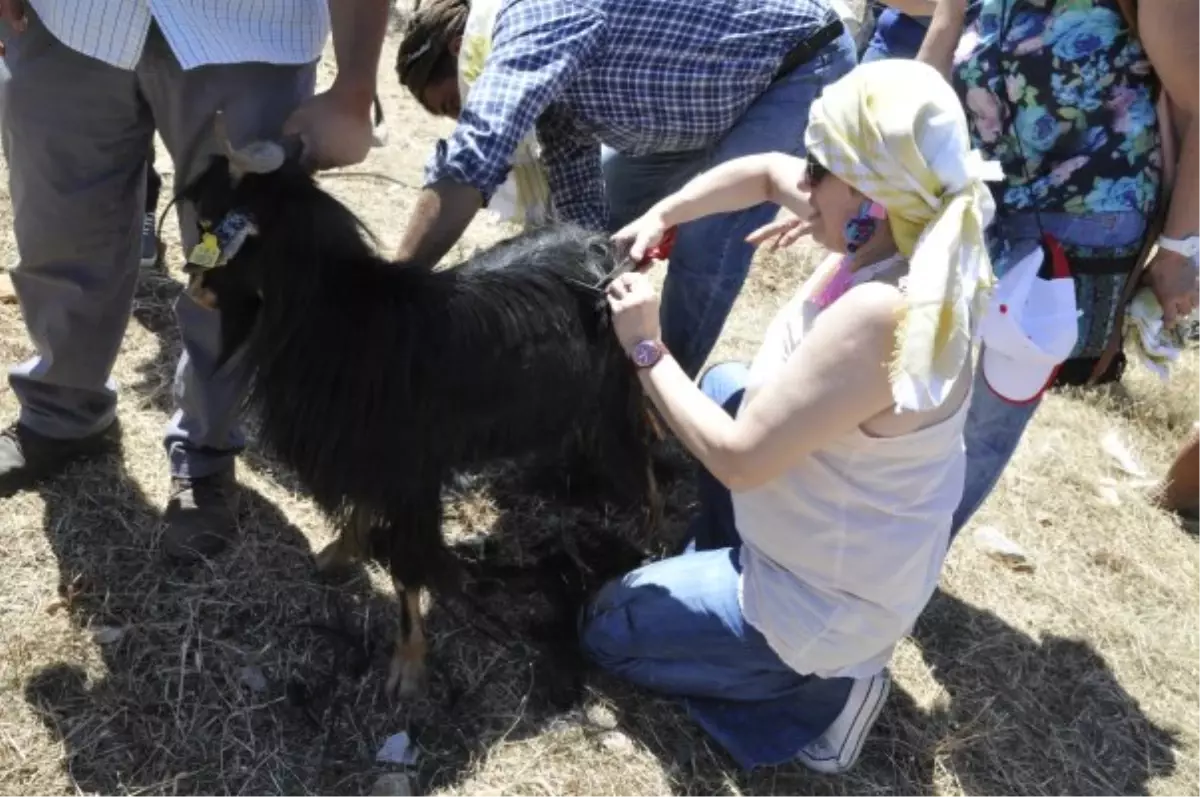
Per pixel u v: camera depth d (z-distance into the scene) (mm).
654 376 2537
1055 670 3305
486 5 2979
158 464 3338
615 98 2939
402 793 2584
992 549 3688
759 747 2820
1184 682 3348
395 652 2852
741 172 2826
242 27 2527
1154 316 2857
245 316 2545
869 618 2604
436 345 2566
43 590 2916
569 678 2965
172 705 2707
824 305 2449
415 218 2596
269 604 3000
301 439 2562
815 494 2482
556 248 2900
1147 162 2705
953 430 2412
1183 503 4020
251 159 2320
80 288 2900
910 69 2193
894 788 2865
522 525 3432
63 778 2506
